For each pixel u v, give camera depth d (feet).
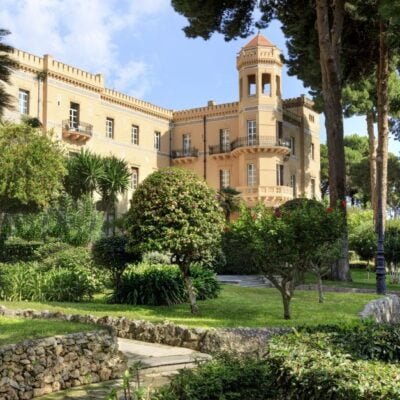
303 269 31.07
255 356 22.79
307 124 146.51
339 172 59.88
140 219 31.96
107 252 40.60
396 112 97.55
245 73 129.39
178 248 31.04
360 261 104.58
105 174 94.12
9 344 19.99
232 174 133.59
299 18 69.21
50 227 82.07
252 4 71.72
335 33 61.52
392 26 64.34
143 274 39.47
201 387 13.60
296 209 30.96
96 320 31.71
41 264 49.67
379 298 42.86
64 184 87.61
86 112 114.73
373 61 78.69
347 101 110.22
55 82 106.32
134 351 26.73
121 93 127.24
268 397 14.35
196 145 140.56
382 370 12.19
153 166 137.18
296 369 12.80
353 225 89.71
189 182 32.17
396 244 70.08
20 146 52.75
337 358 13.16
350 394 11.29
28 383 19.79
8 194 52.49
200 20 70.13
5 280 40.55
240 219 30.86
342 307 36.50
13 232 78.69
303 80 82.02
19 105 98.89
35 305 36.22
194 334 27.63
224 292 46.19
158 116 140.46
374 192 115.03
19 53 98.99
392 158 157.79
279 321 30.01
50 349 20.95
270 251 29.89
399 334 16.14
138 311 34.14
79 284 40.88
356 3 66.64
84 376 21.75
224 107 135.95
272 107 127.54
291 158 136.98
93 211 86.28
